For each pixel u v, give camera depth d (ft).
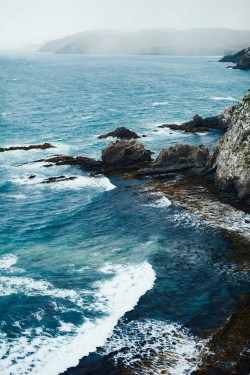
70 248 103.50
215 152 148.25
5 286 84.89
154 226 114.42
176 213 121.49
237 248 100.58
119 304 79.15
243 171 126.62
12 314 75.87
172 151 158.61
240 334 69.51
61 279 88.17
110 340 69.15
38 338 69.82
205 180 144.56
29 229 115.34
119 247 103.30
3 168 168.14
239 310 76.33
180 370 61.98
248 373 60.75
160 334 70.49
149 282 86.63
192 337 69.46
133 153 167.43
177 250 100.73
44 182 151.94
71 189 145.48
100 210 127.44
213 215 118.73
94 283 86.33
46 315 75.77
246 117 133.90
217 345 67.05
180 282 86.69
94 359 64.95
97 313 76.38
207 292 82.89
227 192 133.49
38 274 90.12
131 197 135.23
